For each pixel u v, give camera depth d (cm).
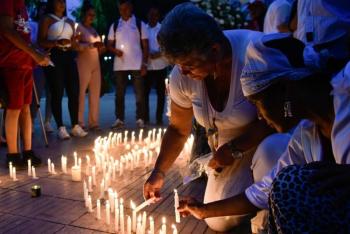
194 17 227
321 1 194
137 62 825
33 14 807
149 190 308
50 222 331
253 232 292
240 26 605
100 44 771
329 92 170
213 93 291
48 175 473
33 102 753
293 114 177
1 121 645
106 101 1372
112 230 316
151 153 525
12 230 315
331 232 163
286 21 454
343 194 161
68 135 714
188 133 317
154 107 1200
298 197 168
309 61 171
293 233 168
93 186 427
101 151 602
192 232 313
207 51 231
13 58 479
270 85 178
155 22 854
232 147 286
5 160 548
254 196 240
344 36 187
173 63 236
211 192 321
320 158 196
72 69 722
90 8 766
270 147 274
